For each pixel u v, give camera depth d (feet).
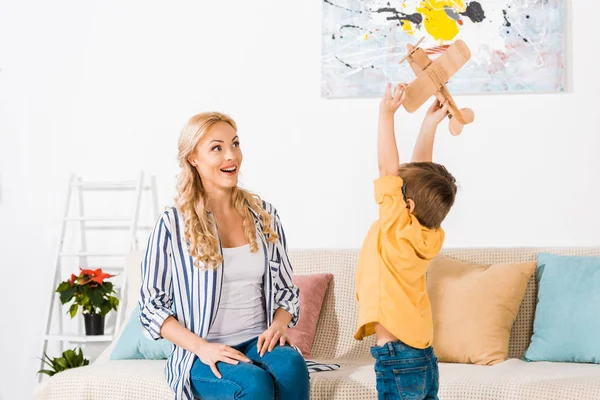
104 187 13.34
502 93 11.77
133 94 13.23
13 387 13.57
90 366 9.68
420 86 7.83
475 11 11.82
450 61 7.87
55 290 12.80
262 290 8.43
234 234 8.40
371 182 12.23
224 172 8.27
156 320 7.91
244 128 12.71
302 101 12.51
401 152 12.05
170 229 8.17
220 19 12.87
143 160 13.16
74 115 13.47
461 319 9.96
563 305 9.81
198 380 7.71
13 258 13.64
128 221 13.25
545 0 11.68
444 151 11.95
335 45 12.27
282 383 7.44
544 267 10.32
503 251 10.85
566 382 8.12
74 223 13.46
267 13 12.69
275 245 8.61
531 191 11.71
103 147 13.33
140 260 11.76
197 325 7.98
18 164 13.66
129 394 8.93
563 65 11.62
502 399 8.20
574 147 11.62
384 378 7.29
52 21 13.57
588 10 11.63
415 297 7.38
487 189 11.82
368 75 12.16
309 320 10.66
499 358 9.71
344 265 11.15
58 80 13.53
